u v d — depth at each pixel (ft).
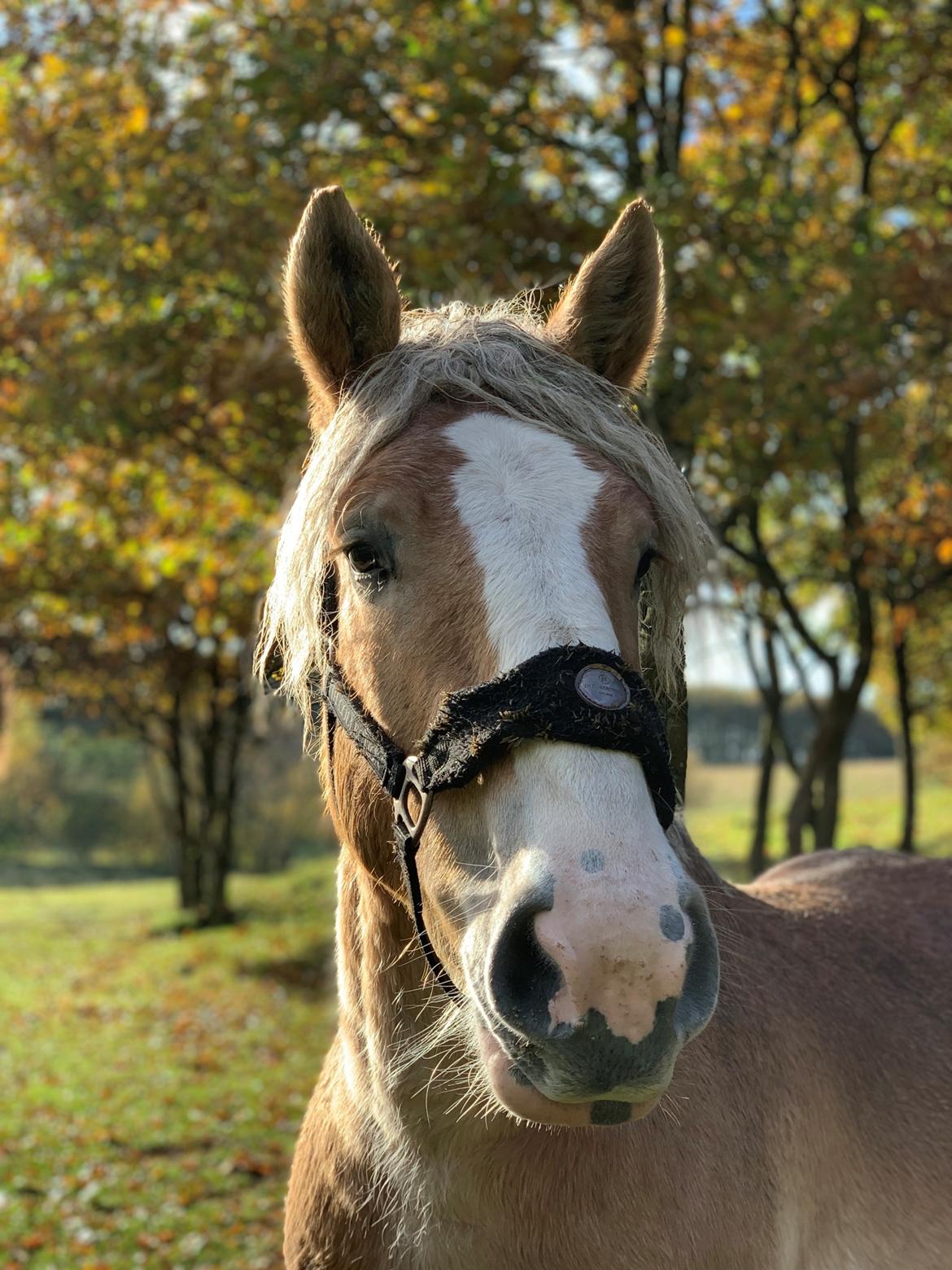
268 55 23.00
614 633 4.84
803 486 31.12
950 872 9.45
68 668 57.82
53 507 32.78
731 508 26.30
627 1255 5.63
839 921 8.16
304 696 5.86
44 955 53.93
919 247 22.39
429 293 20.67
